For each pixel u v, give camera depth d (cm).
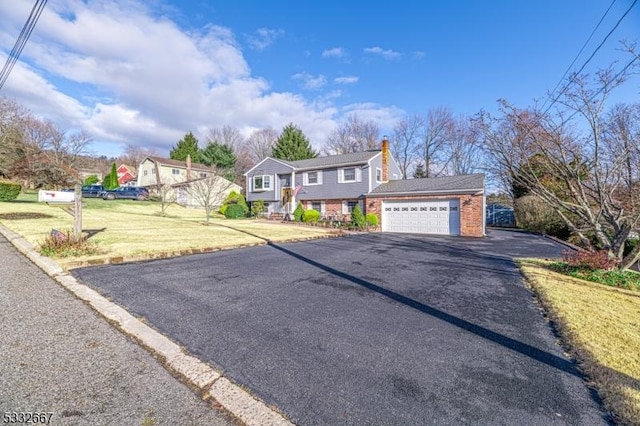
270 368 263
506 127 752
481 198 1543
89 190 2591
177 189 2855
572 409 220
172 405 209
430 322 382
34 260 593
